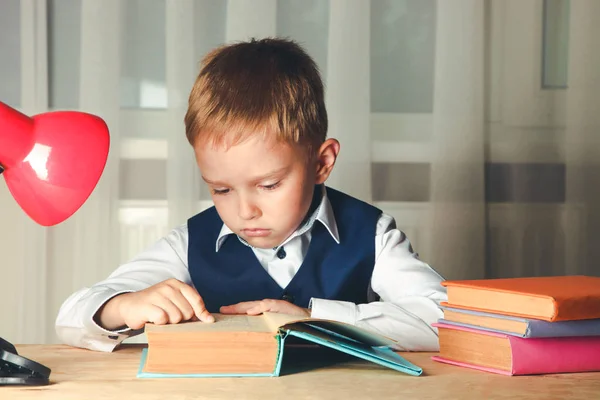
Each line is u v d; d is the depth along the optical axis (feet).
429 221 7.01
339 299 4.12
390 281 4.08
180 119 6.61
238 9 6.63
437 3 6.97
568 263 7.16
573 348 2.72
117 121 6.61
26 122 2.43
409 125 7.11
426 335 3.31
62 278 6.63
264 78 3.52
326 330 2.70
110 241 6.59
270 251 4.16
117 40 6.61
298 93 3.59
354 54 6.77
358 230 4.24
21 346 3.26
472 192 6.97
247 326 2.71
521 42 7.13
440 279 3.98
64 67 6.91
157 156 6.75
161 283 3.12
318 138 3.76
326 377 2.59
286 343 3.23
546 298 2.64
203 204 6.70
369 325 3.31
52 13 6.87
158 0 6.89
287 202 3.49
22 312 6.54
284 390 2.40
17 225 6.66
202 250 4.22
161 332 2.56
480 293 2.82
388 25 7.19
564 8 7.27
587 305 2.68
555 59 7.25
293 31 7.08
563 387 2.52
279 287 4.14
